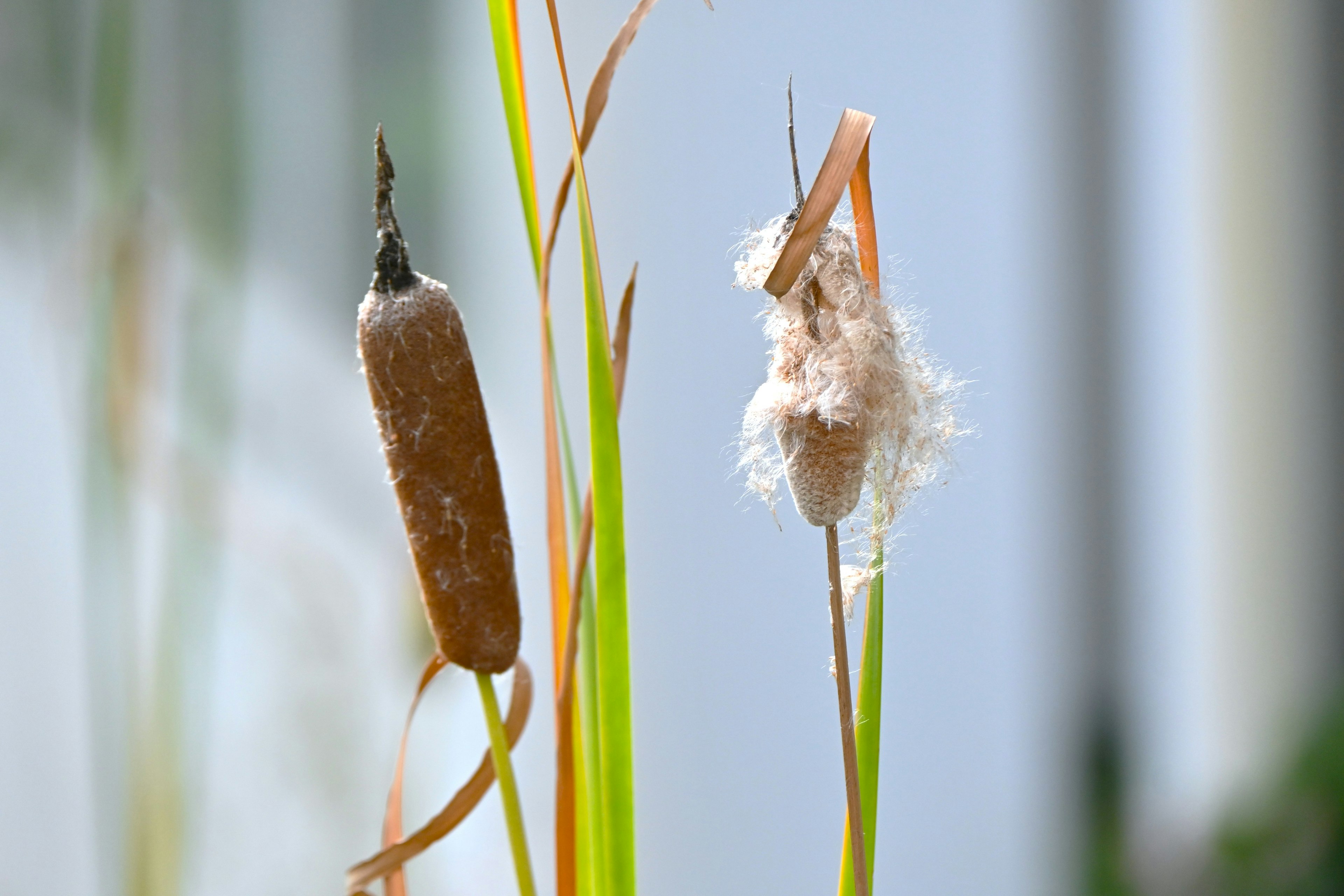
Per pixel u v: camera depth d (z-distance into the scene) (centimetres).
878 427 144
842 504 144
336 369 347
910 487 147
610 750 149
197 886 295
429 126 354
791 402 144
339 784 326
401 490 143
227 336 191
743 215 338
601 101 148
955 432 148
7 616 324
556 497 152
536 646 340
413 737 334
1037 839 390
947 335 382
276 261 333
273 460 328
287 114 332
